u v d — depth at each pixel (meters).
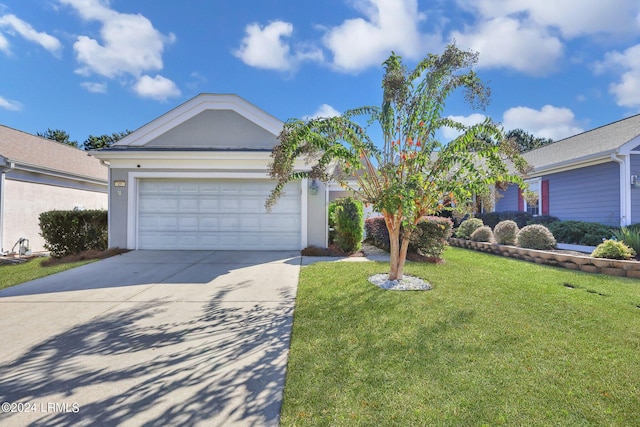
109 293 5.74
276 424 2.38
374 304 4.91
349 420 2.38
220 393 2.77
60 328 4.21
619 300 5.05
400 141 5.92
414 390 2.73
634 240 7.98
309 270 7.30
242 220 10.32
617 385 2.75
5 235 11.31
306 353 3.43
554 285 5.98
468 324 4.09
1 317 4.62
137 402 2.66
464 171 5.64
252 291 5.83
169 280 6.60
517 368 3.04
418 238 8.83
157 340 3.84
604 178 10.85
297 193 10.36
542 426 2.28
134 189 10.08
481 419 2.36
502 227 10.50
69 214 9.82
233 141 10.66
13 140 13.35
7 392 2.81
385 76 5.85
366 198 6.08
